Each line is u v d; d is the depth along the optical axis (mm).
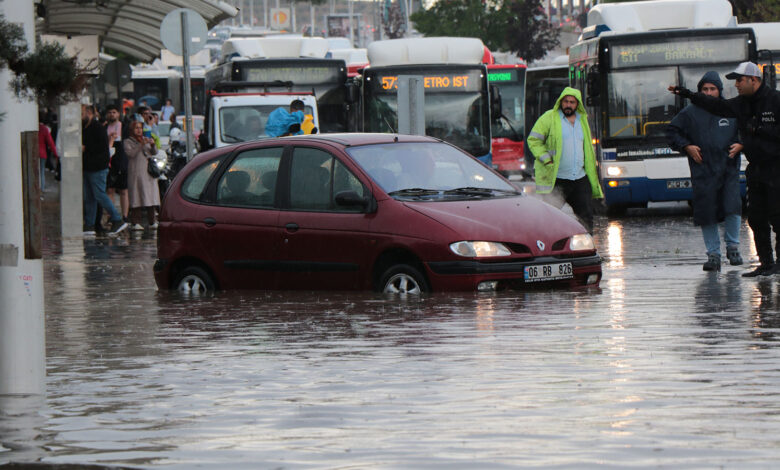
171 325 20531
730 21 57281
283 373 15352
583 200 35125
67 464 10953
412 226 23672
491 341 17406
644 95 54938
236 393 14133
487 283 23250
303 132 43438
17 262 13734
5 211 13719
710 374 14547
